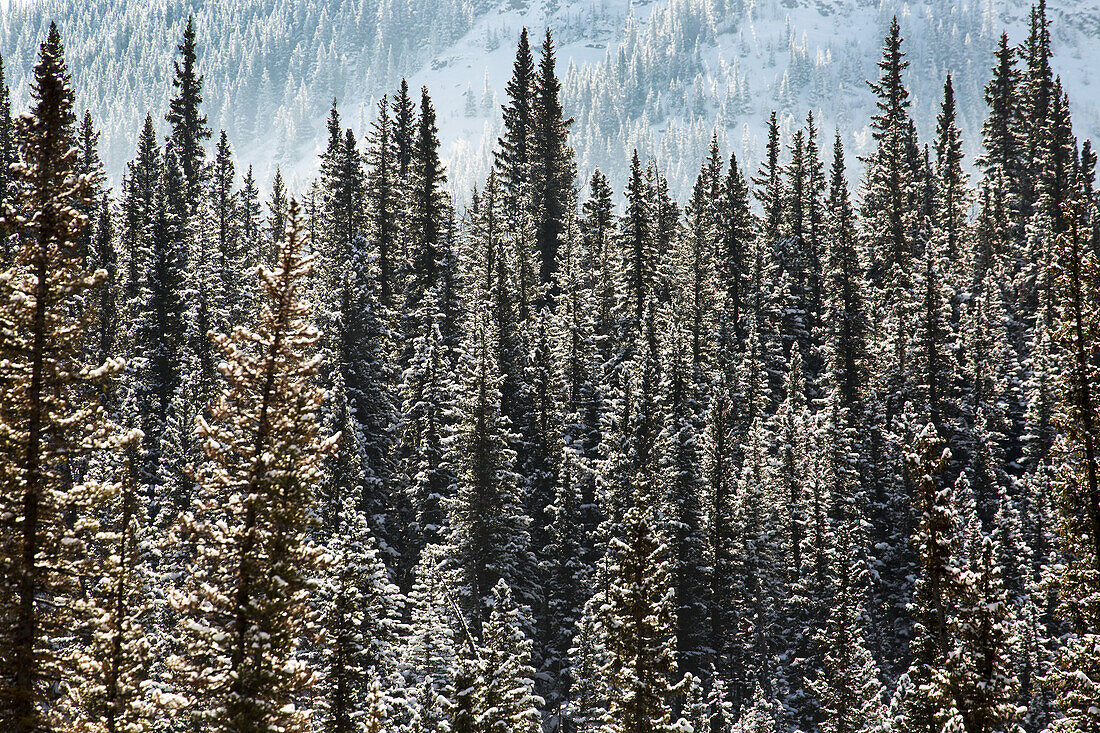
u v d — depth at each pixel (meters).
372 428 51.84
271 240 87.62
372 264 65.69
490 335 52.72
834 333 67.75
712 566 45.44
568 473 48.47
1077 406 27.31
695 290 70.19
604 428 51.19
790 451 52.88
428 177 75.81
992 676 23.72
